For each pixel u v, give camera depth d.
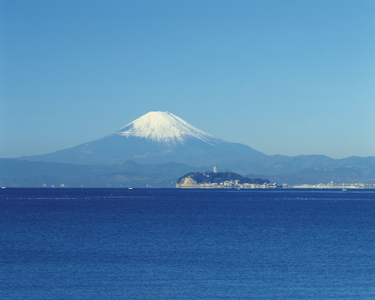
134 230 108.31
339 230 110.00
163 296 49.31
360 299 48.31
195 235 98.12
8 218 146.25
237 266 63.75
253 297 48.97
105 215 161.62
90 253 73.94
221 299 48.28
